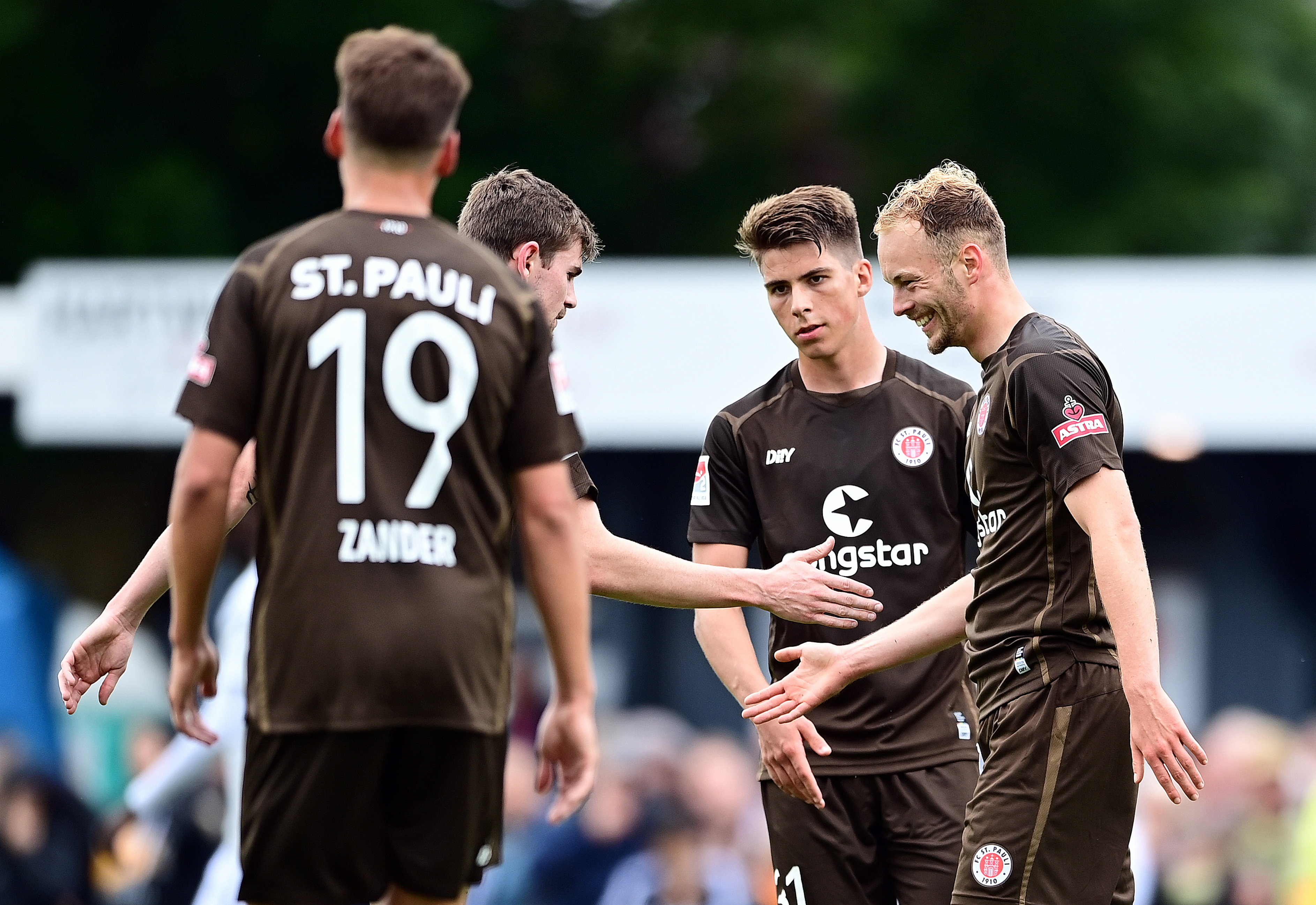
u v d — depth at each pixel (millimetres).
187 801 27750
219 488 10930
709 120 64250
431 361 11086
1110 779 13719
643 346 35500
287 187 60000
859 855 16359
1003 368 14039
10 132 54781
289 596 10953
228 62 57375
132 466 48562
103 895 30016
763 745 16203
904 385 16859
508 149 60219
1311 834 29406
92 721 35500
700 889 29656
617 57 63938
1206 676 42625
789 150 63438
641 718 38312
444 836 11367
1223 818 30391
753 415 17109
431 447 11070
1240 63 63781
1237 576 42562
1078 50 62188
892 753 16312
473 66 58562
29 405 37469
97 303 37656
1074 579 13852
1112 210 61625
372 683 10867
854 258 16516
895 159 61812
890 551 16562
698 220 63094
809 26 62688
